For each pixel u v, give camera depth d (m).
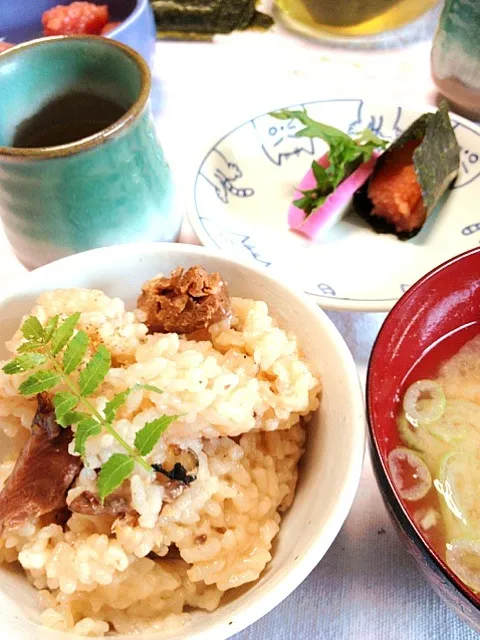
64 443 0.17
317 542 0.14
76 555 0.16
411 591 0.18
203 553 0.16
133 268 0.21
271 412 0.18
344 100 0.34
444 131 0.29
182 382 0.17
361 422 0.16
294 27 0.41
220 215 0.30
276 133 0.33
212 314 0.19
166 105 0.36
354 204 0.31
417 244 0.29
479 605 0.13
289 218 0.30
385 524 0.19
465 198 0.30
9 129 0.26
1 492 0.17
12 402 0.18
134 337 0.18
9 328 0.20
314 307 0.19
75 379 0.17
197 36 0.41
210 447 0.17
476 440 0.19
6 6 0.39
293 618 0.18
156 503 0.16
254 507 0.17
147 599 0.16
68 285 0.20
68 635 0.15
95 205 0.24
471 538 0.17
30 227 0.24
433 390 0.20
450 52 0.32
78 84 0.26
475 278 0.20
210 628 0.14
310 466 0.18
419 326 0.20
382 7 0.39
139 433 0.15
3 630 0.14
